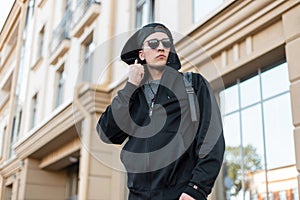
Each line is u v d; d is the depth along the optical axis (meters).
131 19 6.34
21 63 11.26
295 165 3.37
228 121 4.21
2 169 10.77
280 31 3.52
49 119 7.75
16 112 10.88
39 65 10.05
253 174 3.82
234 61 3.98
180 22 4.99
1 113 12.03
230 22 3.96
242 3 3.78
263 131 3.79
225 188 3.89
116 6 6.91
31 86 10.39
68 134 7.27
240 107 4.14
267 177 3.67
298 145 3.16
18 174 9.66
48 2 10.23
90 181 6.21
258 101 3.91
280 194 3.51
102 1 7.27
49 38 9.61
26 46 11.21
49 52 9.37
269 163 3.68
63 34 8.56
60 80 8.78
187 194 1.14
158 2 5.76
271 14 3.55
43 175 9.38
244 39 3.91
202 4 4.65
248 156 3.92
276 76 3.72
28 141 9.04
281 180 3.52
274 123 3.68
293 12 3.34
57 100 8.65
